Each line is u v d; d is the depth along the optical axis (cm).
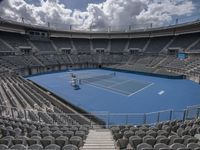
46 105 1750
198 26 4556
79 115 1473
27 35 5656
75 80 3319
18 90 2283
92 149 816
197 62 3878
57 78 4006
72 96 2523
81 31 6675
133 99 2380
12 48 4800
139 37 6394
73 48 6525
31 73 4634
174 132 1020
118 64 5906
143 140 762
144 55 5828
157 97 2467
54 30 6159
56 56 5722
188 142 769
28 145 758
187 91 2783
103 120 1656
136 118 1731
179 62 4400
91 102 2253
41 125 1166
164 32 5638
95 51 6688
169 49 5306
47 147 670
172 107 2059
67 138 805
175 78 3847
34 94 2191
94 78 3988
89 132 1151
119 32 6606
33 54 5219
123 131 1013
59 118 1407
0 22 4556
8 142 745
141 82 3519
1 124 1083
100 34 6850
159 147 684
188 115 1386
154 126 1145
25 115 1374
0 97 1931
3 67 3828
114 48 6669
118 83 3422
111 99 2380
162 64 4747
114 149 816
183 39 5234
